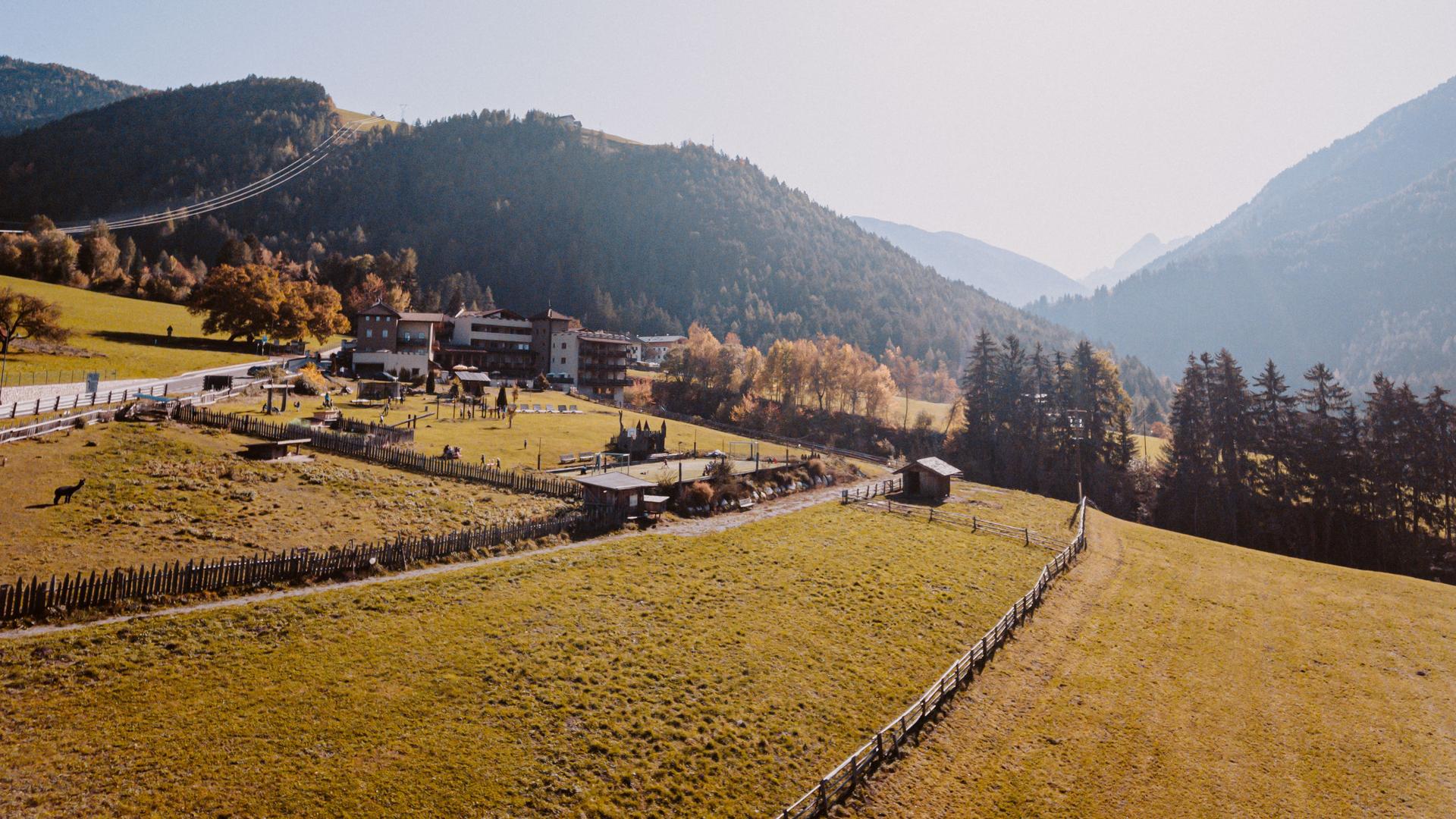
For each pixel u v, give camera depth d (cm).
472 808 2134
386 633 3003
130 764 2038
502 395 9106
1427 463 8800
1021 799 2705
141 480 4038
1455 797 2933
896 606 4312
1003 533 6391
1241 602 5122
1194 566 6038
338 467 5072
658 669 3139
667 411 14025
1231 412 10388
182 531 3544
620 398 15925
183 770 2056
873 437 14400
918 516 6744
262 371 9456
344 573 3488
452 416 8425
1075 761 2991
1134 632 4400
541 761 2412
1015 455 12344
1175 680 3800
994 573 5197
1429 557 8500
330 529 3981
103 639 2558
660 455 7788
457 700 2641
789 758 2697
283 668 2622
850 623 3975
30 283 14538
